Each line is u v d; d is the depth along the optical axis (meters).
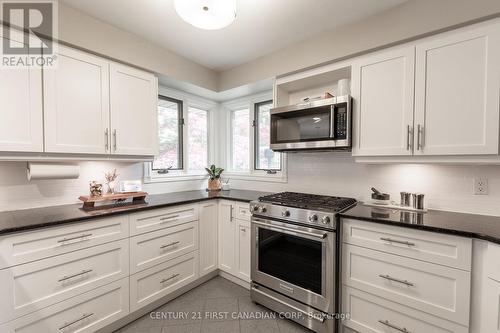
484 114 1.37
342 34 1.92
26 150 1.52
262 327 1.82
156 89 2.24
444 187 1.76
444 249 1.31
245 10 1.72
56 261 1.45
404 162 1.66
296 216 1.82
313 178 2.46
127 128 2.02
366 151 1.79
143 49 2.11
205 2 1.32
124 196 2.02
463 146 1.43
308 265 1.78
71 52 1.70
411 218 1.52
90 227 1.59
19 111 1.49
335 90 2.29
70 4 1.66
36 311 1.38
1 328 1.27
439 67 1.50
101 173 2.20
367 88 1.78
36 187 1.83
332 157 2.32
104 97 1.88
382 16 1.73
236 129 3.32
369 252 1.56
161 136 2.80
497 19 1.36
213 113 3.32
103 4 1.66
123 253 1.77
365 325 1.59
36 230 1.38
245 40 2.15
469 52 1.41
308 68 2.15
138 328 1.79
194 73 2.59
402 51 1.63
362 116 1.80
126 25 1.91
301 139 2.04
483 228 1.29
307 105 2.00
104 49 1.86
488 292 1.19
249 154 3.10
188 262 2.26
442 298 1.32
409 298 1.42
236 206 2.38
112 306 1.72
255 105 3.04
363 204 1.99
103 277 1.67
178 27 1.94
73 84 1.71
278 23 1.89
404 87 1.62
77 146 1.73
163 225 2.04
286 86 2.44
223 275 2.57
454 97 1.45
